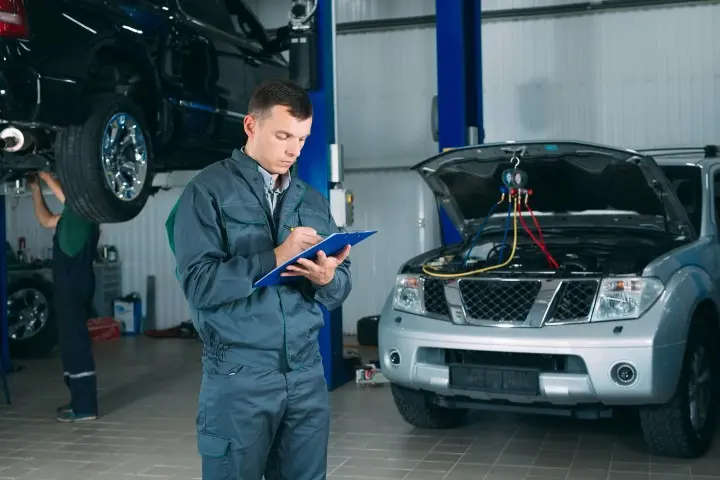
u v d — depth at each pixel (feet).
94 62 15.55
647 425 13.84
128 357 27.37
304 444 7.69
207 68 19.33
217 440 7.31
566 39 29.35
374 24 30.91
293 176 7.94
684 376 13.66
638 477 13.14
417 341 14.65
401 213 30.89
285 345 7.39
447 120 22.21
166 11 17.70
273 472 7.99
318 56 20.35
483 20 30.01
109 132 15.75
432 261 16.01
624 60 28.89
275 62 22.84
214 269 7.05
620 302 13.38
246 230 7.38
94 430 17.42
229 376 7.29
